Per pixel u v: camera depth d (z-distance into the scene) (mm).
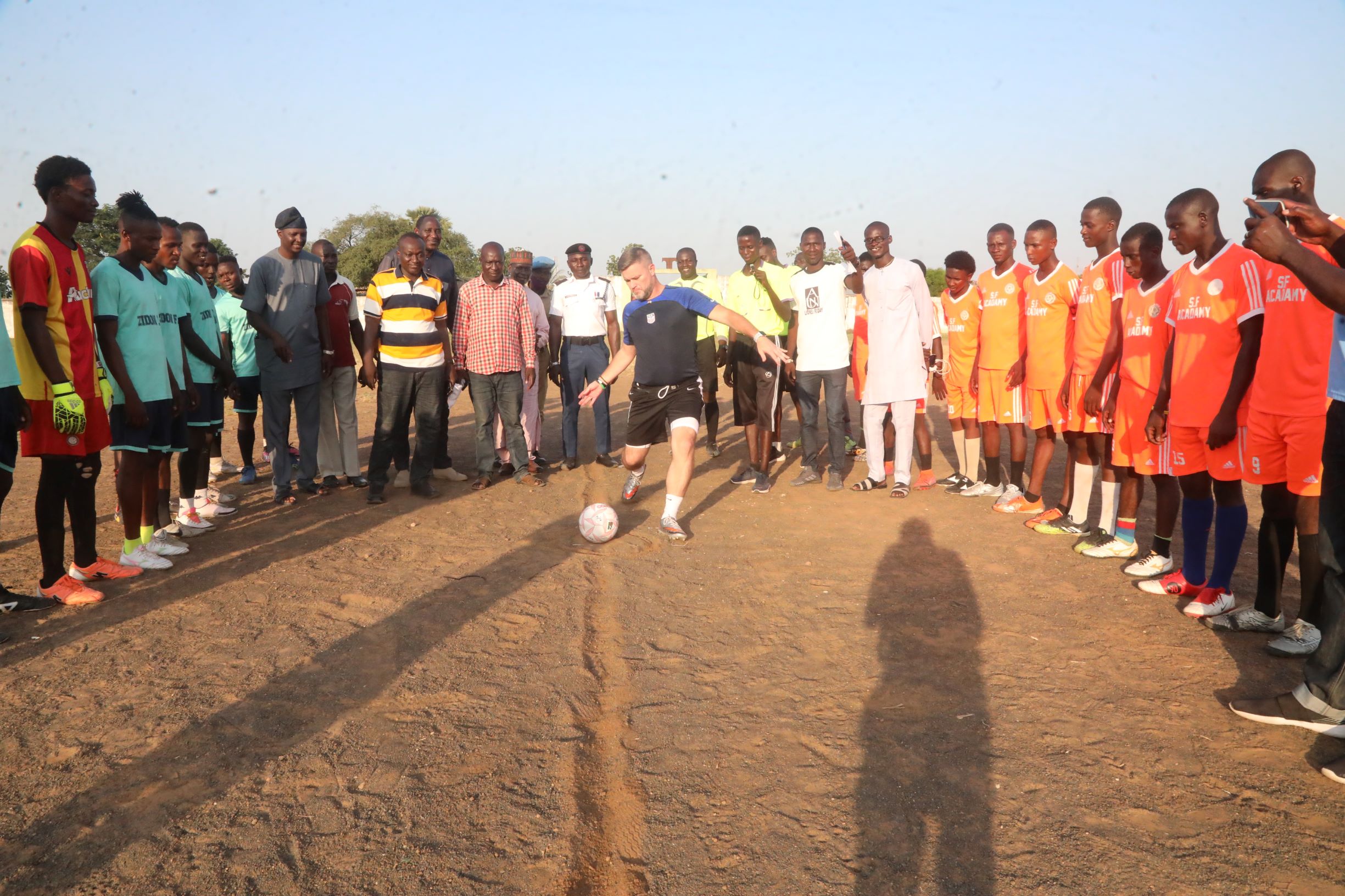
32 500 7430
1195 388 4242
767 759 2986
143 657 3877
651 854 2457
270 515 6730
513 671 3736
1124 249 4902
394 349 7035
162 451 5414
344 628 4250
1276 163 3418
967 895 2262
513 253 8852
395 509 6934
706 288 9125
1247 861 2377
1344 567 3020
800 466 8867
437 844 2506
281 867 2395
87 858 2432
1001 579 4996
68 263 4469
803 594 4770
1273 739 3070
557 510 6914
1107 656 3846
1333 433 3023
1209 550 5609
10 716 3301
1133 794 2729
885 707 3375
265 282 6758
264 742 3105
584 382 8617
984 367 6852
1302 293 3592
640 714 3336
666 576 5125
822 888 2301
